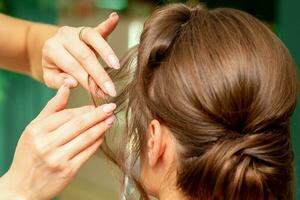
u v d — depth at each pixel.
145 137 0.74
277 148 0.70
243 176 0.67
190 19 0.74
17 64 1.12
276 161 0.70
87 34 0.79
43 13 1.65
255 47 0.70
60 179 0.72
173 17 0.75
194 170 0.70
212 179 0.68
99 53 0.78
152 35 0.74
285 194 0.72
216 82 0.68
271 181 0.69
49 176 0.72
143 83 0.74
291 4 1.31
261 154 0.69
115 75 0.78
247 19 0.73
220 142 0.69
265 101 0.68
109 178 1.51
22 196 0.73
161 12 0.76
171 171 0.73
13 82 1.64
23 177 0.73
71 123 0.71
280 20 1.32
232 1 1.35
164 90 0.71
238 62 0.68
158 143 0.72
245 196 0.68
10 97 1.65
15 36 1.09
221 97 0.68
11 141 1.66
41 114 0.74
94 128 0.72
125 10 1.57
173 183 0.73
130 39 1.47
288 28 1.30
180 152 0.71
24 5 1.63
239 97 0.68
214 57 0.69
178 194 0.73
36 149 0.71
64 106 0.74
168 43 0.73
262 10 1.38
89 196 1.55
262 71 0.69
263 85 0.68
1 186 0.73
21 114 1.65
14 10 1.63
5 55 1.11
